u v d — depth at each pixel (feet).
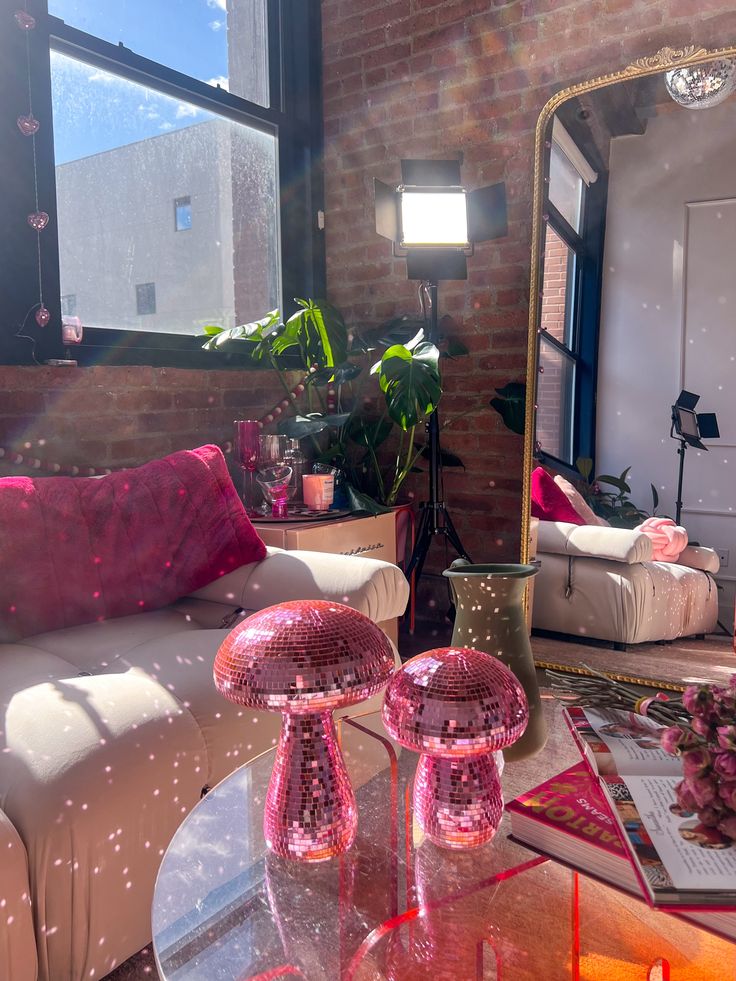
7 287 7.18
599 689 3.41
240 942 2.50
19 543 5.88
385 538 9.12
